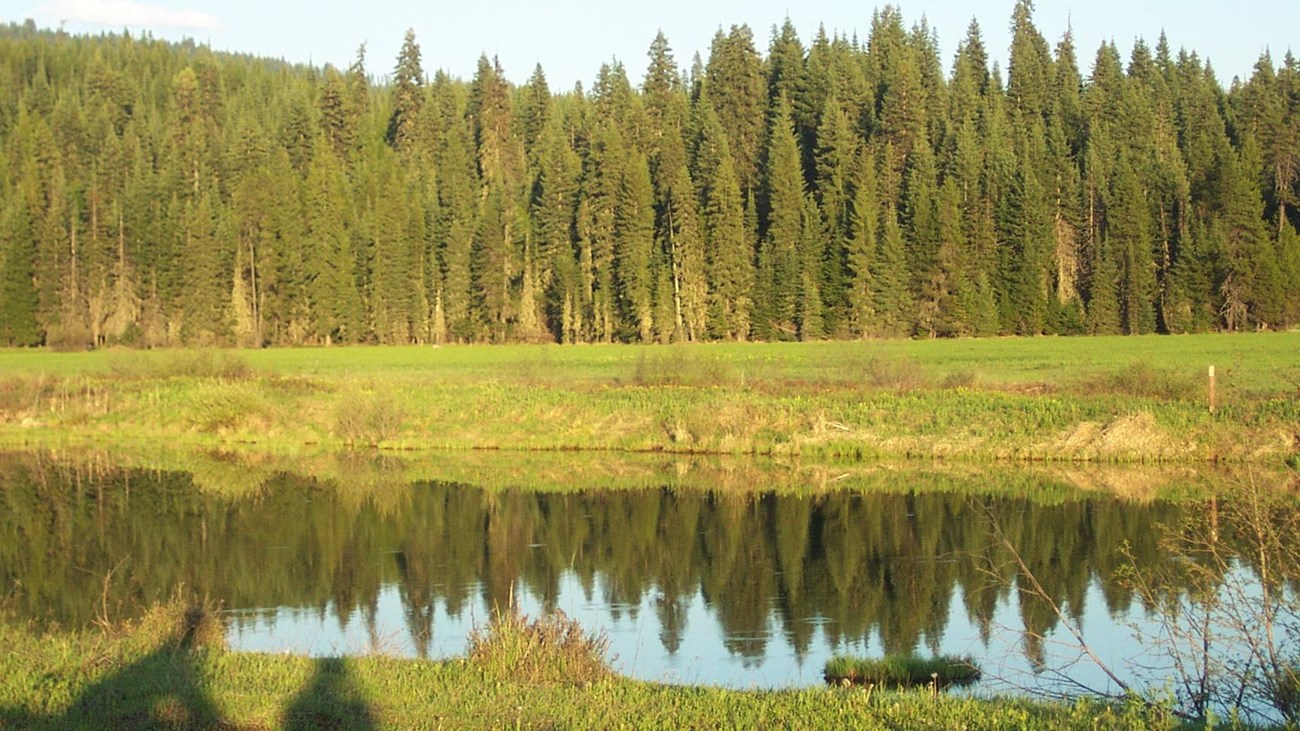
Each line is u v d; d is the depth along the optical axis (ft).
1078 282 287.69
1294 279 262.26
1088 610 61.41
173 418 149.89
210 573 73.67
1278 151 290.97
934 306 274.57
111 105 415.23
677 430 131.34
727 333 280.72
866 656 53.72
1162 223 285.43
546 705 35.09
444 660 42.80
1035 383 145.18
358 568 75.15
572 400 143.02
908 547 80.18
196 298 278.05
